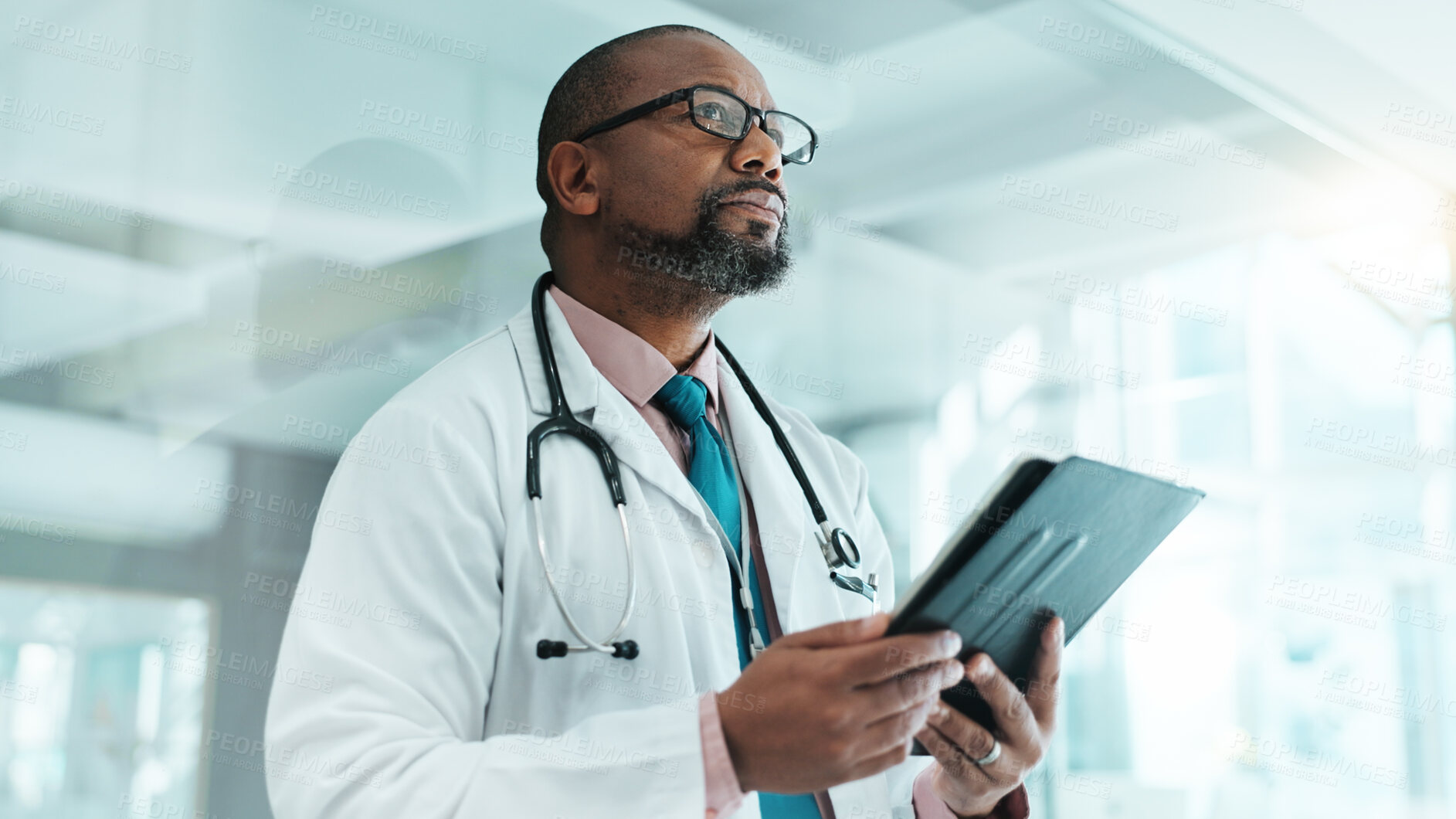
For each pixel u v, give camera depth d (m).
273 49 1.79
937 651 0.74
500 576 0.94
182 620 1.56
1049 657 0.92
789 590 1.09
